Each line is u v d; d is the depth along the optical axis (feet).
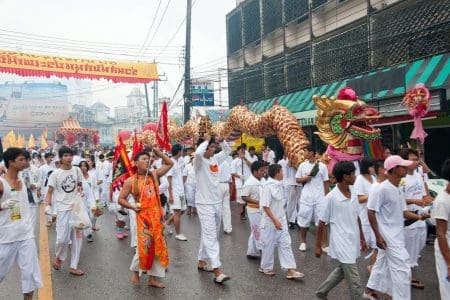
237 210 44.21
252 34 76.74
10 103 224.94
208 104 87.86
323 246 26.30
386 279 16.78
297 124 37.29
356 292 16.07
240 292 19.34
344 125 32.04
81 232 23.17
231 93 84.64
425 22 42.24
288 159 34.30
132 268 20.77
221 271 22.47
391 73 43.06
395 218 15.93
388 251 15.80
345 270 16.28
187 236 31.58
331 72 55.67
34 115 225.35
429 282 20.40
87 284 20.98
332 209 16.57
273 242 21.30
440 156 42.68
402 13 45.01
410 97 30.37
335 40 54.75
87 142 141.90
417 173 21.58
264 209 20.84
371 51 48.49
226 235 31.83
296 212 33.81
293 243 28.66
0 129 222.69
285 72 65.51
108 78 68.08
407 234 18.66
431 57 40.78
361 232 20.56
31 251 16.84
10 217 16.44
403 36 44.55
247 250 25.88
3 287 20.99
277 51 70.03
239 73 72.33
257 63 75.20
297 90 62.85
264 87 71.72
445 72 37.32
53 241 30.86
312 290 19.40
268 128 40.75
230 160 43.91
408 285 15.58
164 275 20.12
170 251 27.17
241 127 46.88
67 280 21.66
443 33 40.14
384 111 43.32
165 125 21.70
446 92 37.29
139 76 70.08
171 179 30.19
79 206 22.74
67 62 64.90
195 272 22.58
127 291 19.84
